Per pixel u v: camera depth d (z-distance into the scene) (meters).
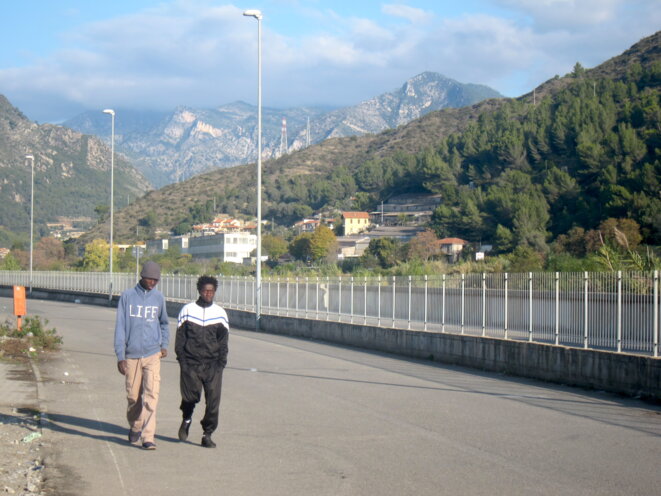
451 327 19.86
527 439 9.02
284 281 32.16
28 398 12.16
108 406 11.41
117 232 171.50
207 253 119.81
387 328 22.19
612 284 14.27
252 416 10.58
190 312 8.38
